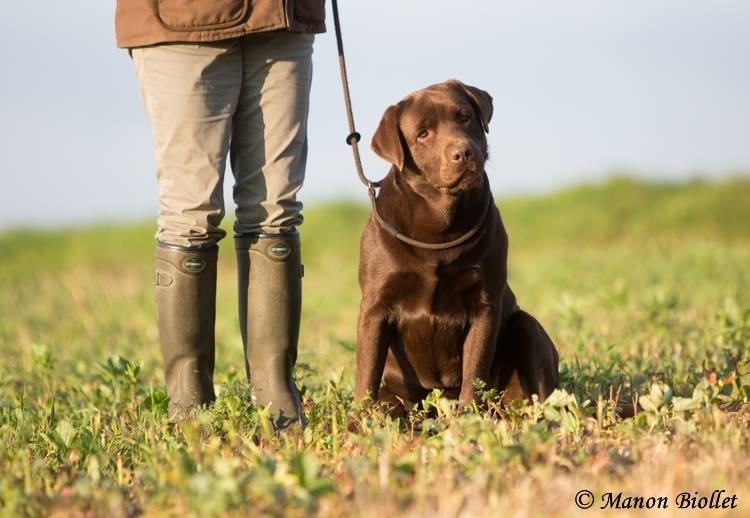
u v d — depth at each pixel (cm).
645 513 561
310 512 566
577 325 1226
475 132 916
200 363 855
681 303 1540
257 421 796
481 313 898
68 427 795
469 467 639
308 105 853
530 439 676
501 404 944
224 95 812
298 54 837
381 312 904
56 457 770
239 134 845
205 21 783
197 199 811
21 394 995
